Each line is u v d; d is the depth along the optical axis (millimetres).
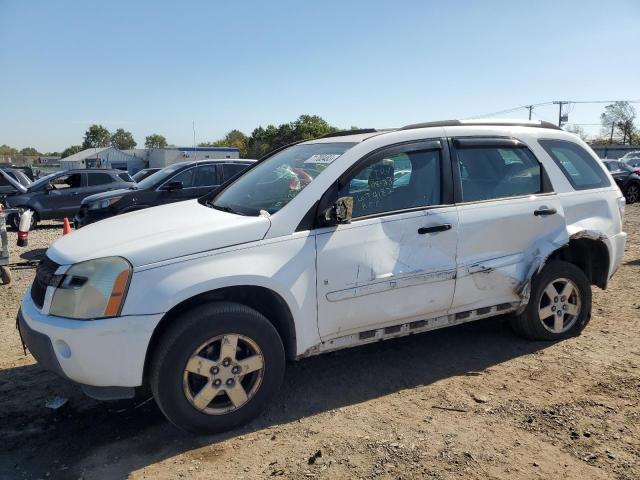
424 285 3955
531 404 3689
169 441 3352
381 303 3803
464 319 4281
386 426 3443
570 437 3279
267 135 84562
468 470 2965
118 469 3074
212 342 3297
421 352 4672
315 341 3650
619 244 5027
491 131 4516
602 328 5129
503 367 4316
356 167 3828
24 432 3496
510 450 3152
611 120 70312
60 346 3164
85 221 10289
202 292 3234
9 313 6164
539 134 4793
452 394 3877
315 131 81625
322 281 3586
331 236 3631
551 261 4727
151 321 3117
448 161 4191
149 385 3381
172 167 11133
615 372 4148
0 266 7469
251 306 3639
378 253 3762
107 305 3090
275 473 2977
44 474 3049
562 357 4469
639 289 6453
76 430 3518
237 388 3379
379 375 4230
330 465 3029
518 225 4371
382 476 2920
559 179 4727
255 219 3529
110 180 15953
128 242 3332
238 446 3266
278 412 3676
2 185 15047
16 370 4441
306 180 3814
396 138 4043
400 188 3990
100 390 3207
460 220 4109
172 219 3811
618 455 3086
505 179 4473
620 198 5105
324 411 3676
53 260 3438
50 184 15094
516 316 4699
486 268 4203
